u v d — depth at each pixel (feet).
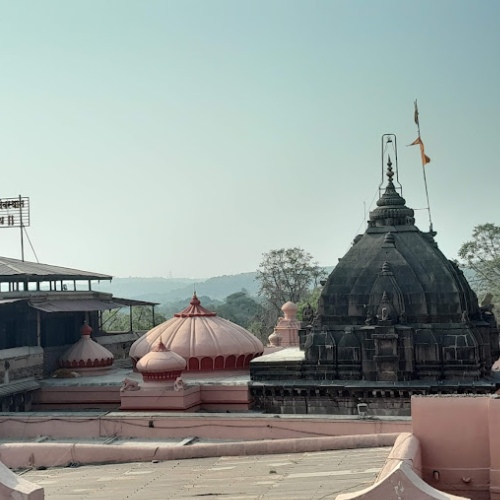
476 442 58.03
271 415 97.71
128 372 143.95
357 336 119.55
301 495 48.42
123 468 71.46
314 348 120.98
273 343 200.54
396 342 116.47
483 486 57.52
